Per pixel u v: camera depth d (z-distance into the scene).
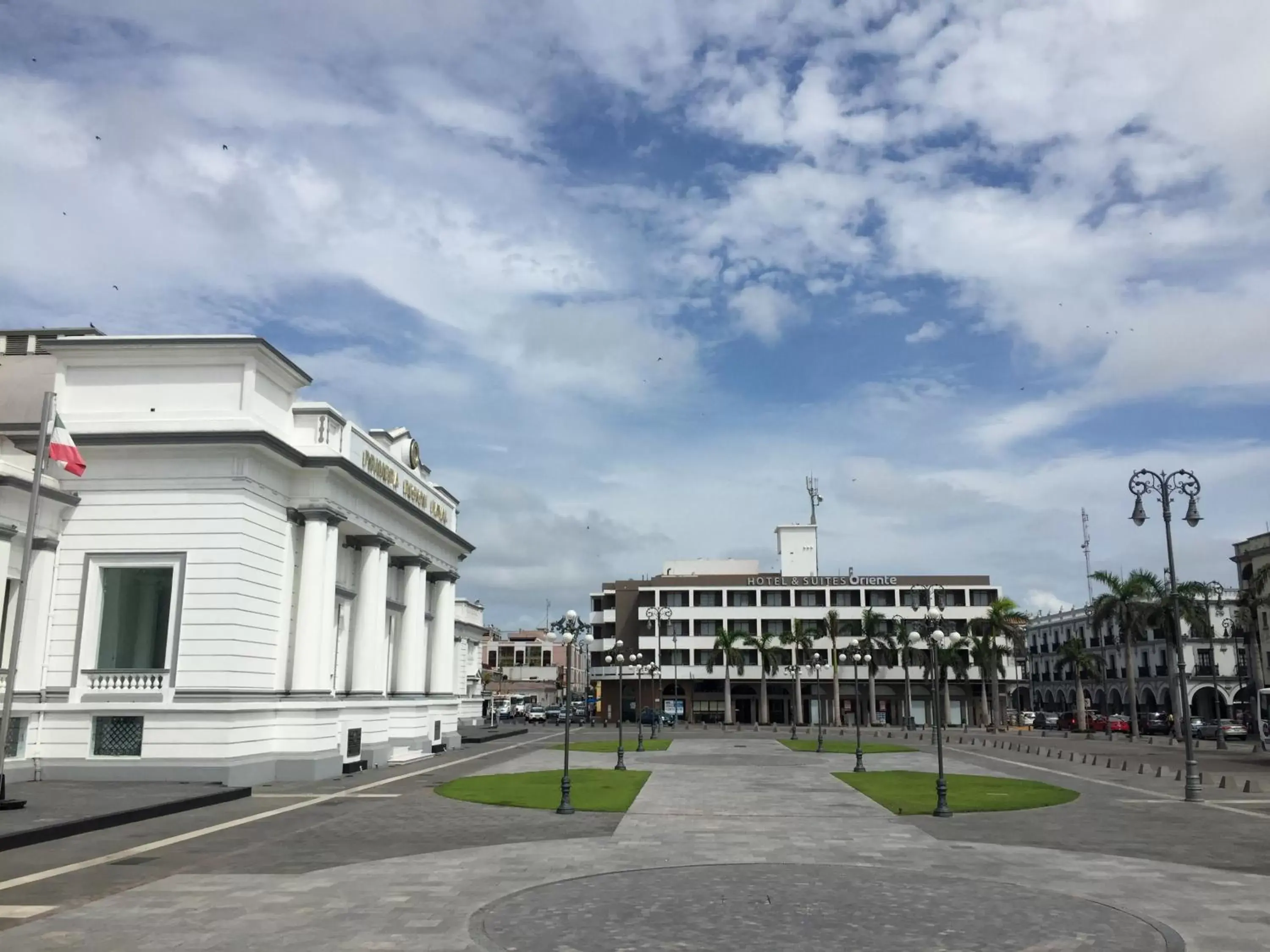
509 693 150.50
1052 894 14.54
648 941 11.70
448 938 11.77
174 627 31.72
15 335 39.03
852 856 18.00
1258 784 33.59
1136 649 111.94
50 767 30.55
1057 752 52.41
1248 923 12.72
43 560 31.66
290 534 35.69
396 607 47.88
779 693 105.38
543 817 23.81
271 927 12.33
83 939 11.71
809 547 112.12
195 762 30.50
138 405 33.94
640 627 105.75
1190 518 32.59
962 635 95.62
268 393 35.00
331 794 29.19
